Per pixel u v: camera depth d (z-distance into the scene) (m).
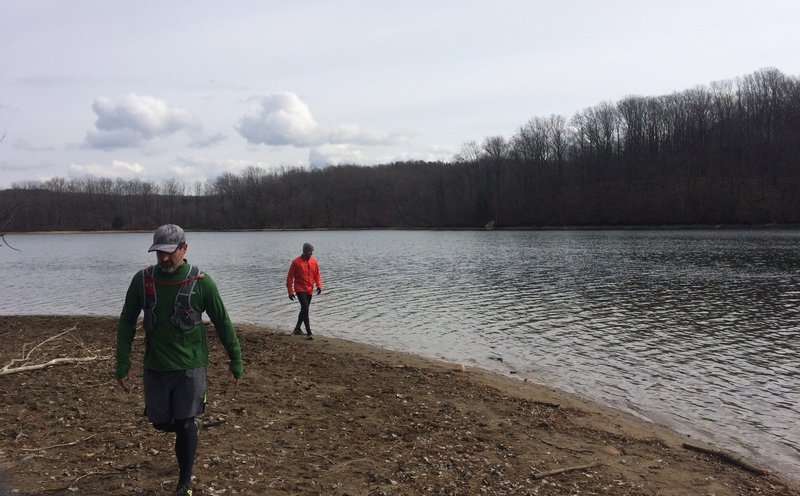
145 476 4.48
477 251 46.50
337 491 4.38
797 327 14.76
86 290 25.55
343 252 49.03
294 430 5.85
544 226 95.88
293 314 17.92
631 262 33.59
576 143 111.19
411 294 21.77
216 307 3.96
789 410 8.30
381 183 139.88
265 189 140.00
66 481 4.36
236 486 4.34
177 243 3.75
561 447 5.89
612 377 10.21
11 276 32.19
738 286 22.66
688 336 13.79
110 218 126.44
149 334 3.80
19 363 9.00
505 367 10.98
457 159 123.25
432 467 5.01
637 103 107.00
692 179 90.88
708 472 5.51
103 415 6.15
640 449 6.11
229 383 7.84
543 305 18.78
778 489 5.20
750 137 94.19
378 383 8.38
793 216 73.88
